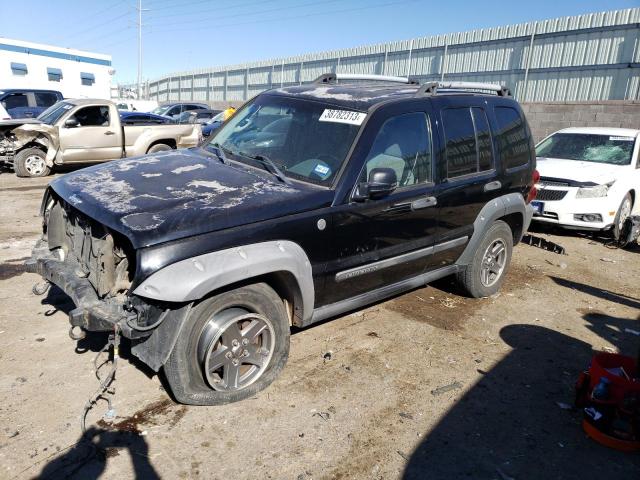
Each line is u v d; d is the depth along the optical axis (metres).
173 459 2.72
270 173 3.63
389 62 22.09
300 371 3.65
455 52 19.36
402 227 3.93
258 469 2.70
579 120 14.74
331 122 3.82
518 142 5.20
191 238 2.85
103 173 3.66
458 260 4.82
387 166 3.78
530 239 7.62
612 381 3.11
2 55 25.75
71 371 3.45
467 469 2.82
